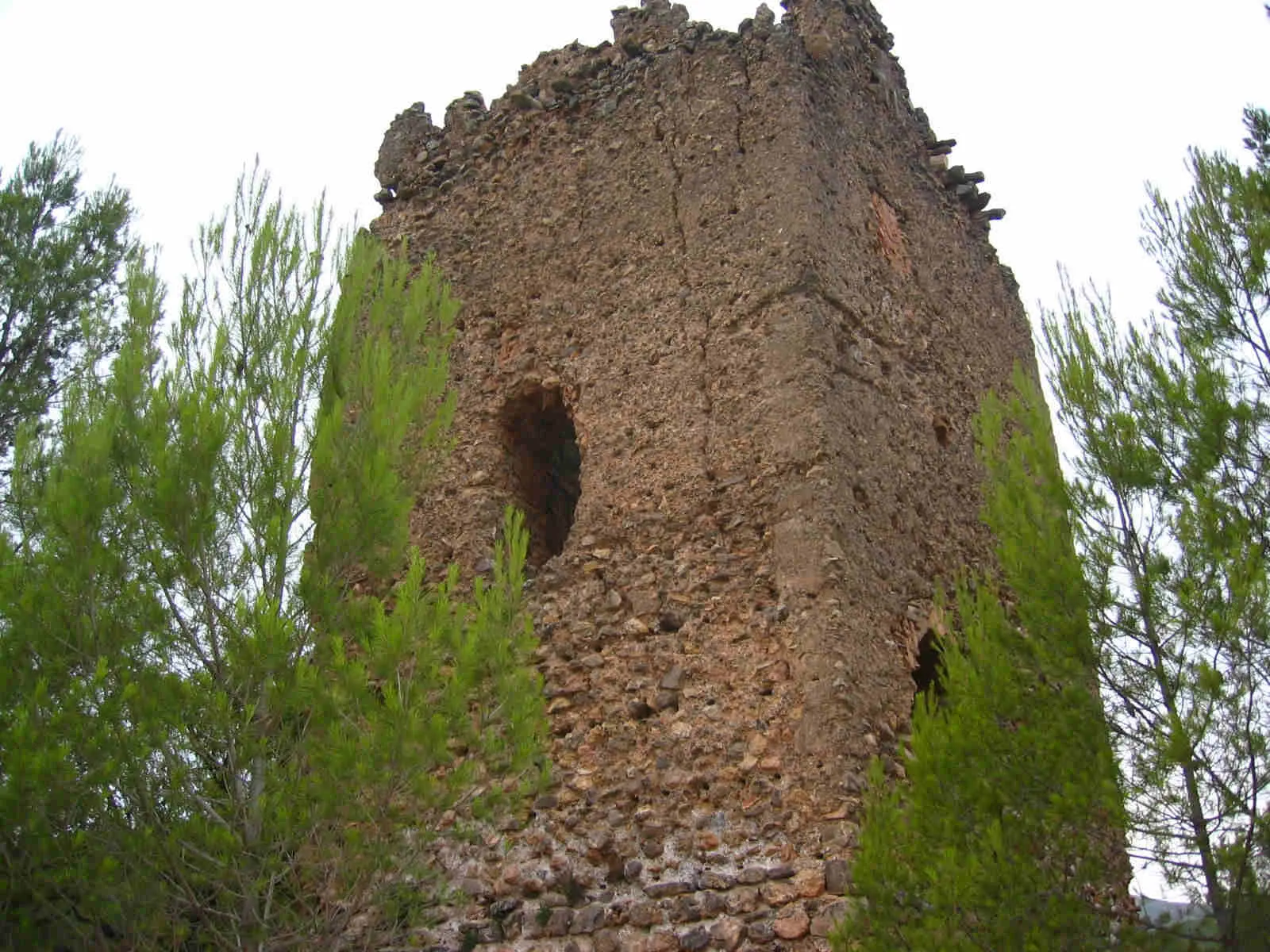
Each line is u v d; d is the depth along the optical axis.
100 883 9.42
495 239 15.24
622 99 15.09
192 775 9.92
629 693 12.17
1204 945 9.28
